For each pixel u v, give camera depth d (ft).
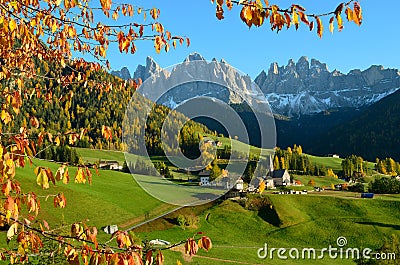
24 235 14.17
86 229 13.23
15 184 12.29
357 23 11.57
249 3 11.23
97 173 13.69
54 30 16.15
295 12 11.37
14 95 14.99
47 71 20.61
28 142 13.11
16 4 14.17
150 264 12.25
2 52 17.71
